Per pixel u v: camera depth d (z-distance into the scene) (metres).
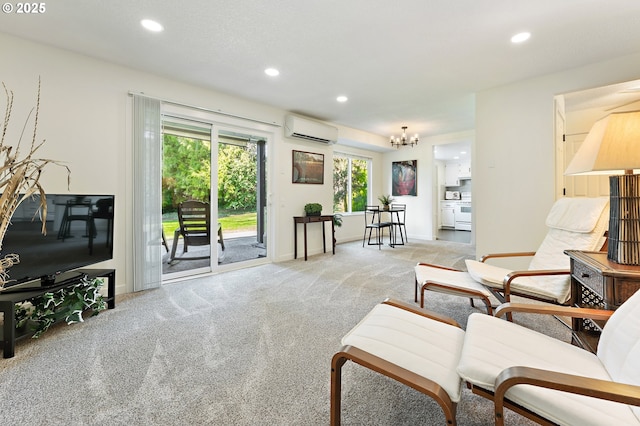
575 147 4.11
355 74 3.14
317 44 2.52
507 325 1.28
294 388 1.46
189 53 2.67
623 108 3.79
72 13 2.07
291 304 2.62
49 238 2.11
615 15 2.10
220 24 2.22
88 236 2.40
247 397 1.39
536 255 2.35
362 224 7.01
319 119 5.05
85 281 2.30
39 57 2.46
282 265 4.18
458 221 9.16
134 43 2.49
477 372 0.96
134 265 2.95
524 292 1.92
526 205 3.32
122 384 1.48
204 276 3.56
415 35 2.38
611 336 1.08
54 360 1.70
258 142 4.31
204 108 3.50
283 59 2.80
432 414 1.28
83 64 2.67
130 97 2.95
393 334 1.22
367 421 1.23
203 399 1.37
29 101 2.41
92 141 2.72
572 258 1.71
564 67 2.97
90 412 1.28
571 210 2.15
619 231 1.44
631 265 1.39
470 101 4.05
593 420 0.78
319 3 1.98
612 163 1.37
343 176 6.66
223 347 1.86
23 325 1.96
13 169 1.70
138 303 2.65
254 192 4.29
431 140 6.57
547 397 0.86
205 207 3.74
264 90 3.63
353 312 2.43
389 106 4.28
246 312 2.44
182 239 3.59
